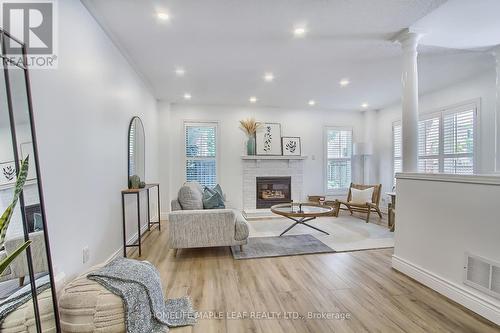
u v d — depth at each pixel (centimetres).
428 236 222
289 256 296
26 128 136
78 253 192
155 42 268
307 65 335
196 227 290
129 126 317
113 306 146
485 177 177
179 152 531
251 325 167
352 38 263
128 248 321
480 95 378
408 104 253
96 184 224
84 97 204
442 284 206
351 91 456
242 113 559
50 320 140
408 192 244
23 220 133
